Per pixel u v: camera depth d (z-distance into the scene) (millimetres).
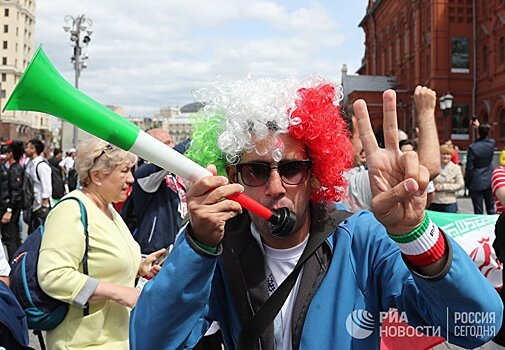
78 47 21500
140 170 4566
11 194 8281
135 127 1287
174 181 4543
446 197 8297
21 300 2676
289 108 1617
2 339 2500
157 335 1453
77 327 2713
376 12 47406
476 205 10625
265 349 1653
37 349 4559
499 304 1462
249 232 1767
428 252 1373
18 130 75688
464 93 32438
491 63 30094
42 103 1196
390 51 43188
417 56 35344
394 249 1680
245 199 1478
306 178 1682
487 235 3217
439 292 1390
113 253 2787
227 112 1666
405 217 1366
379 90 38375
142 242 4555
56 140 85625
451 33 32625
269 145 1628
